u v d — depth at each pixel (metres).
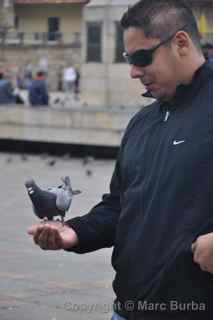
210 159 3.56
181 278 3.54
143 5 3.76
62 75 57.81
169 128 3.72
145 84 3.80
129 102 23.97
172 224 3.58
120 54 24.11
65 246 3.92
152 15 3.72
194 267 3.53
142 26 3.73
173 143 3.65
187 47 3.73
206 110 3.64
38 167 20.14
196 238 3.52
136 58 3.75
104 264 9.91
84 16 24.67
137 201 3.75
